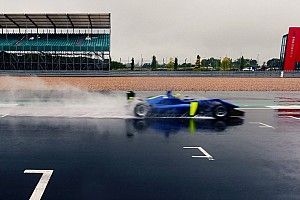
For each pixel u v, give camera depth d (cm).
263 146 748
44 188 473
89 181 502
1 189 468
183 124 1045
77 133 889
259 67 6888
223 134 891
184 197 442
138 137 841
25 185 484
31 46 5112
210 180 511
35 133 886
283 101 1875
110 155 655
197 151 695
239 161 620
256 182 504
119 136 851
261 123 1088
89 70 4956
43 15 4675
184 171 555
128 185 486
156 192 459
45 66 5125
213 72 4456
